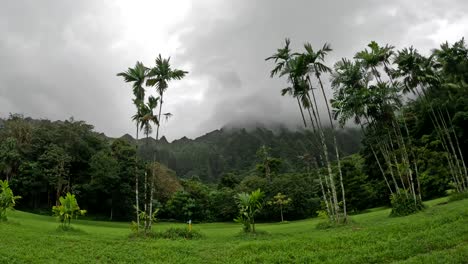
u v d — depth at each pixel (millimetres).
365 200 67500
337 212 28938
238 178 116188
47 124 77500
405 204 31688
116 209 71188
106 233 29516
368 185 69062
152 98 29672
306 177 82125
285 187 76000
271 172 89312
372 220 29172
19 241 19172
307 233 24750
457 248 12906
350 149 189500
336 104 35406
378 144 39594
